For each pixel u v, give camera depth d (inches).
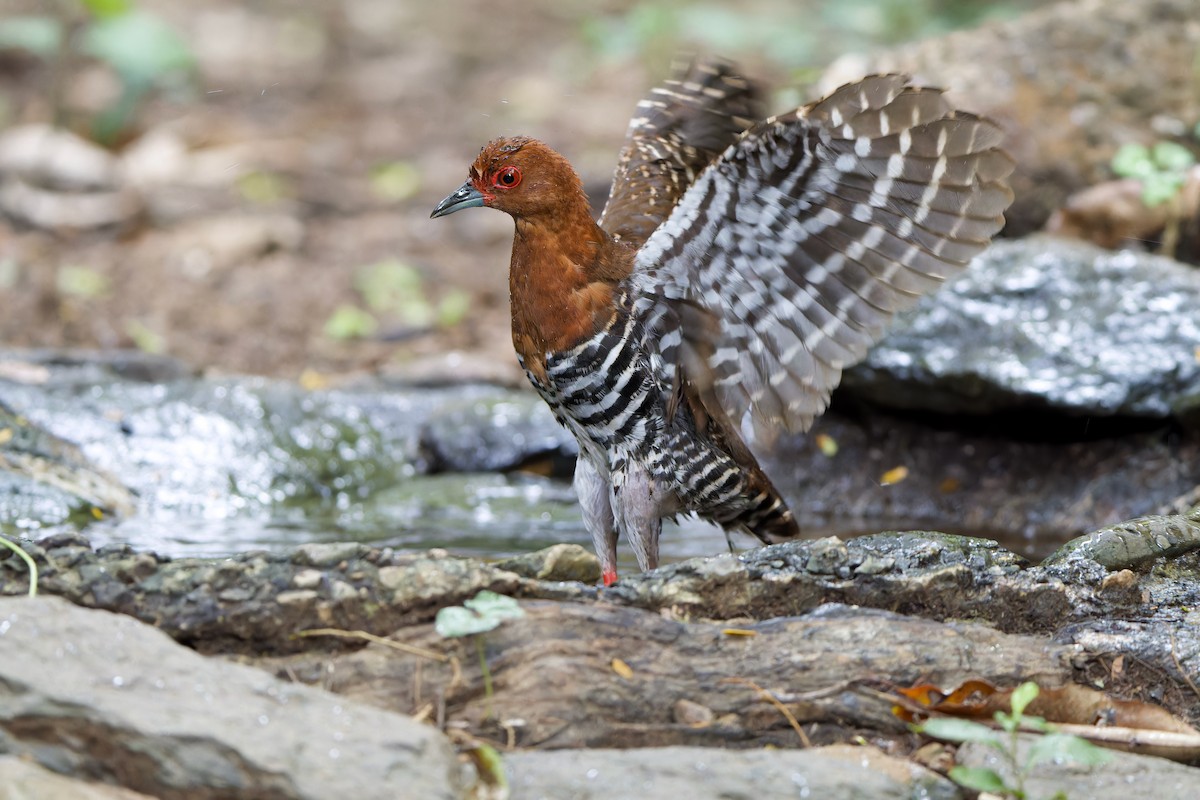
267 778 190.5
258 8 1075.9
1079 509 410.0
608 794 202.4
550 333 305.6
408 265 663.1
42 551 234.5
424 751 199.0
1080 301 418.0
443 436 458.9
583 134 824.3
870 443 446.6
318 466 445.4
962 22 800.9
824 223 280.2
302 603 229.8
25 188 712.4
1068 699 233.9
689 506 324.2
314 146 815.7
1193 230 476.4
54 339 565.6
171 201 721.0
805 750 220.4
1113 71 531.8
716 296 297.4
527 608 234.1
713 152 352.2
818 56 833.5
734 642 235.5
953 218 271.3
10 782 177.9
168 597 231.0
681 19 882.8
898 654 236.5
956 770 206.8
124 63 760.3
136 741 192.4
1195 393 393.4
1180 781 213.5
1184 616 260.5
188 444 437.7
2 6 932.0
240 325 596.7
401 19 1072.2
